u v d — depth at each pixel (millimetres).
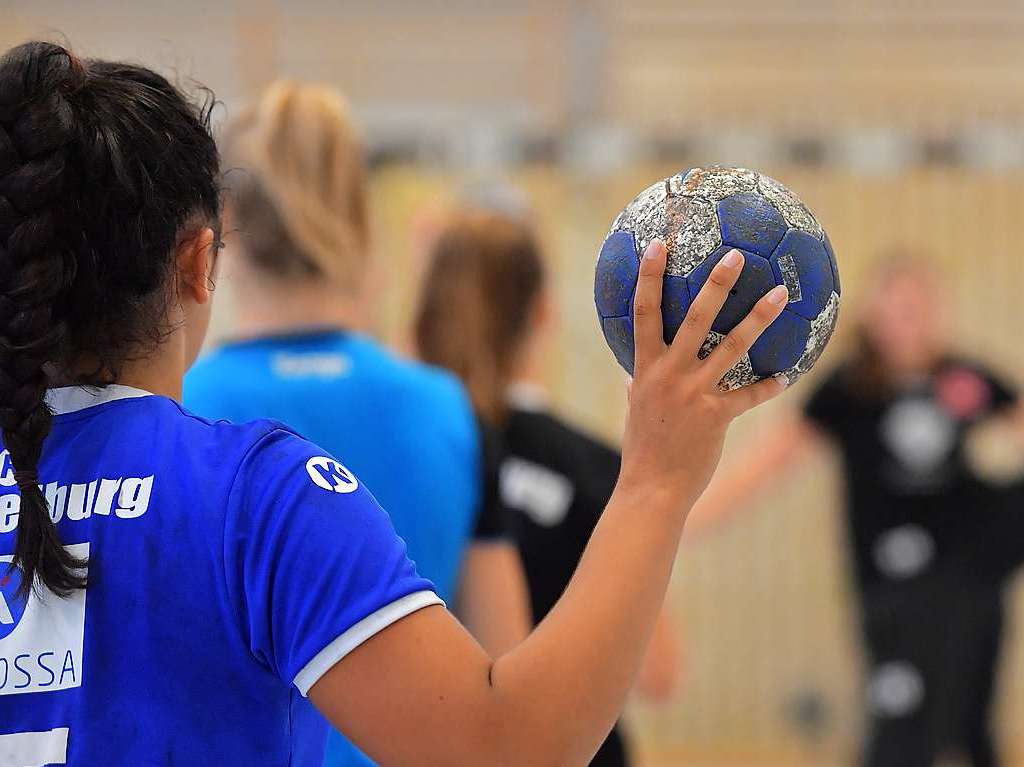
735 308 3568
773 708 19781
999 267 20172
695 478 3510
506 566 6535
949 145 19953
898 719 13398
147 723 3295
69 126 3373
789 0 21266
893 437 13977
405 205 19734
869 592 14023
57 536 3352
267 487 3359
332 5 21391
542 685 3232
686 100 21328
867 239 20250
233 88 21141
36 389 3436
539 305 7832
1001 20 21172
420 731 3188
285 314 6000
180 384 3871
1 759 3328
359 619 3209
